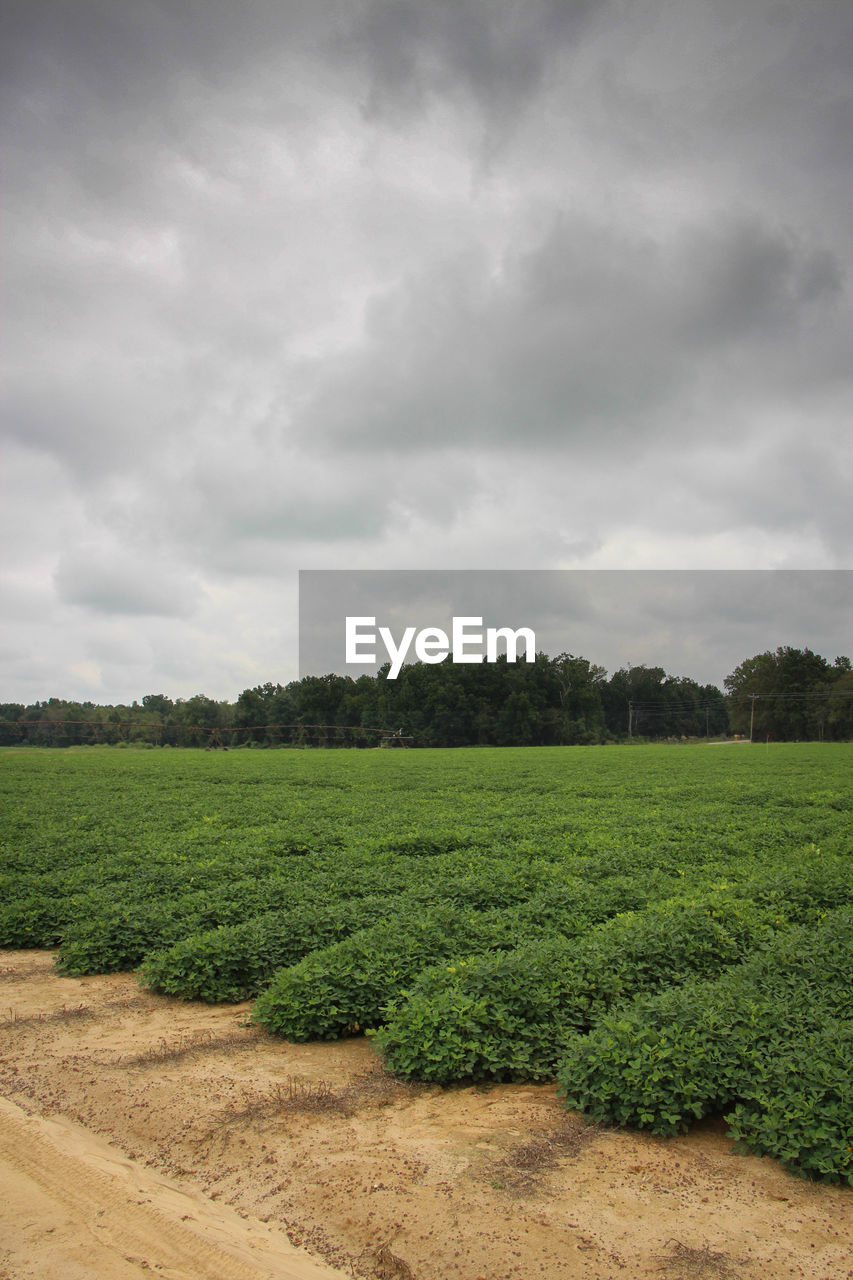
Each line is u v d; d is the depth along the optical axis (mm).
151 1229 6336
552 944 11625
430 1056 9039
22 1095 8883
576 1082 8305
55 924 16047
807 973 10328
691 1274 5668
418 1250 5996
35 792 43188
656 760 74438
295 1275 5777
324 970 11062
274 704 153875
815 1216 6359
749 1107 7699
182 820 29812
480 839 23828
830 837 24094
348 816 30266
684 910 13414
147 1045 10461
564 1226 6258
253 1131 7977
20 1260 5918
